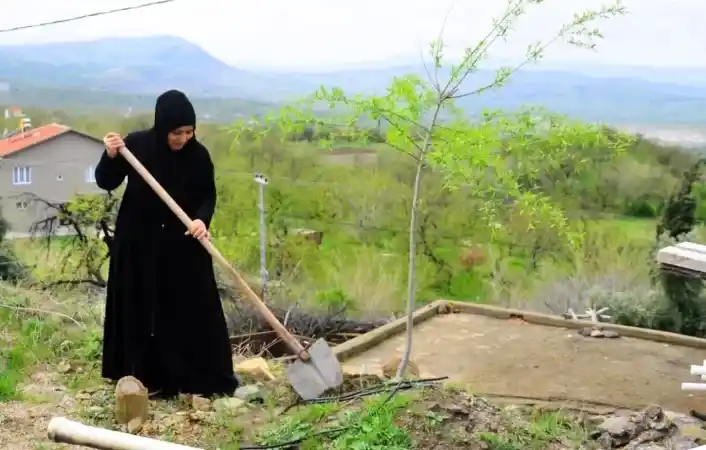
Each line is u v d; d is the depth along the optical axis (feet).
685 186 27.81
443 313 26.27
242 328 26.35
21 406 17.01
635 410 17.70
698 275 19.06
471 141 17.17
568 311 26.96
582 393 18.85
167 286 17.37
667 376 20.29
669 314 26.45
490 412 15.48
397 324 24.04
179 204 17.30
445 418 14.47
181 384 17.49
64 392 17.97
